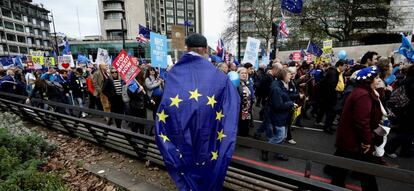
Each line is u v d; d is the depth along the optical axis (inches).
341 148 102.0
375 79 94.3
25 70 481.4
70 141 201.6
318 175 141.9
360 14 999.0
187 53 77.2
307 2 1050.7
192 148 71.4
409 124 156.6
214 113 71.9
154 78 224.1
